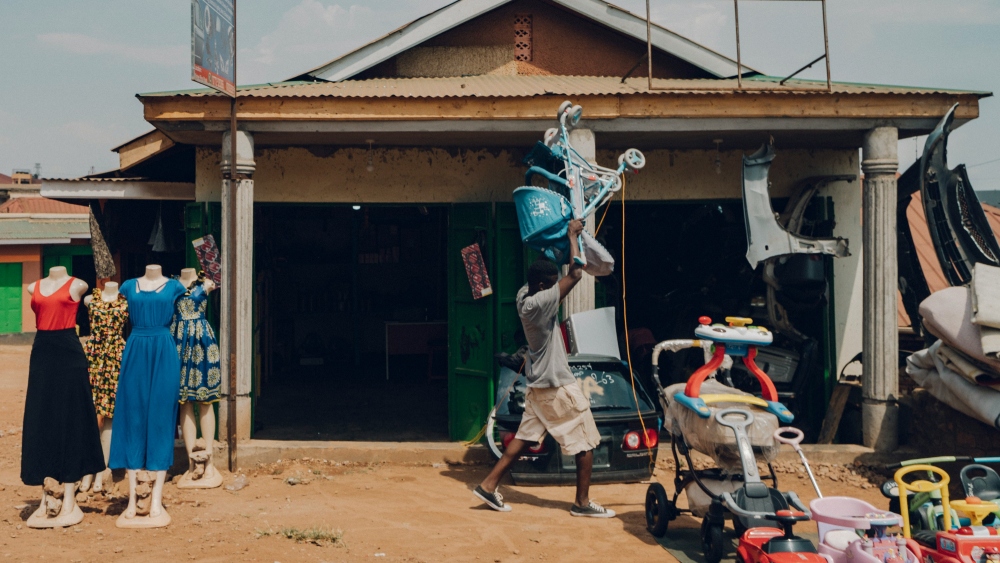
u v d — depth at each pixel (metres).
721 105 8.05
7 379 15.51
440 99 7.89
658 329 11.02
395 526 6.06
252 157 8.01
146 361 6.02
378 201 9.49
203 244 8.71
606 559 5.46
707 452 5.46
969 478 5.27
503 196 9.60
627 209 11.18
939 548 4.42
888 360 8.16
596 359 7.73
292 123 7.97
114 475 7.40
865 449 8.30
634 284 11.24
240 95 7.79
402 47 10.14
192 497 6.83
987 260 7.95
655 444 7.46
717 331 5.55
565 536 5.93
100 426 7.05
